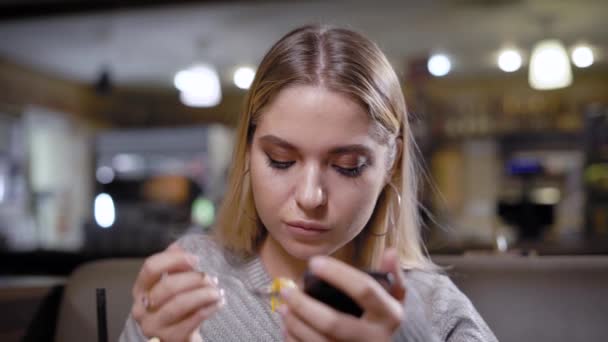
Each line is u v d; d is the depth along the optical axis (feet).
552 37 13.43
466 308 2.89
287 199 2.38
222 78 17.24
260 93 2.47
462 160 17.17
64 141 16.85
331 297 1.80
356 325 1.74
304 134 2.27
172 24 12.28
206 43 13.79
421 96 14.57
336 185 2.35
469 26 12.78
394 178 2.86
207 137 15.08
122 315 3.85
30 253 7.07
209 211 12.57
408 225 3.03
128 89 18.61
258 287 2.90
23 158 15.06
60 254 7.03
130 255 6.88
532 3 11.29
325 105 2.27
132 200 15.03
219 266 3.05
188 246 3.26
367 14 11.82
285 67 2.39
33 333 4.12
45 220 15.05
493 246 5.98
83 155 17.57
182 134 15.20
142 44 13.83
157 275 2.10
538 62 11.96
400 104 2.71
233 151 3.05
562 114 16.46
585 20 12.34
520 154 16.79
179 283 2.03
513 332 3.80
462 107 16.96
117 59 15.16
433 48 14.39
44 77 16.12
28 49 14.10
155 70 16.37
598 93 16.55
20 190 14.85
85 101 17.84
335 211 2.35
